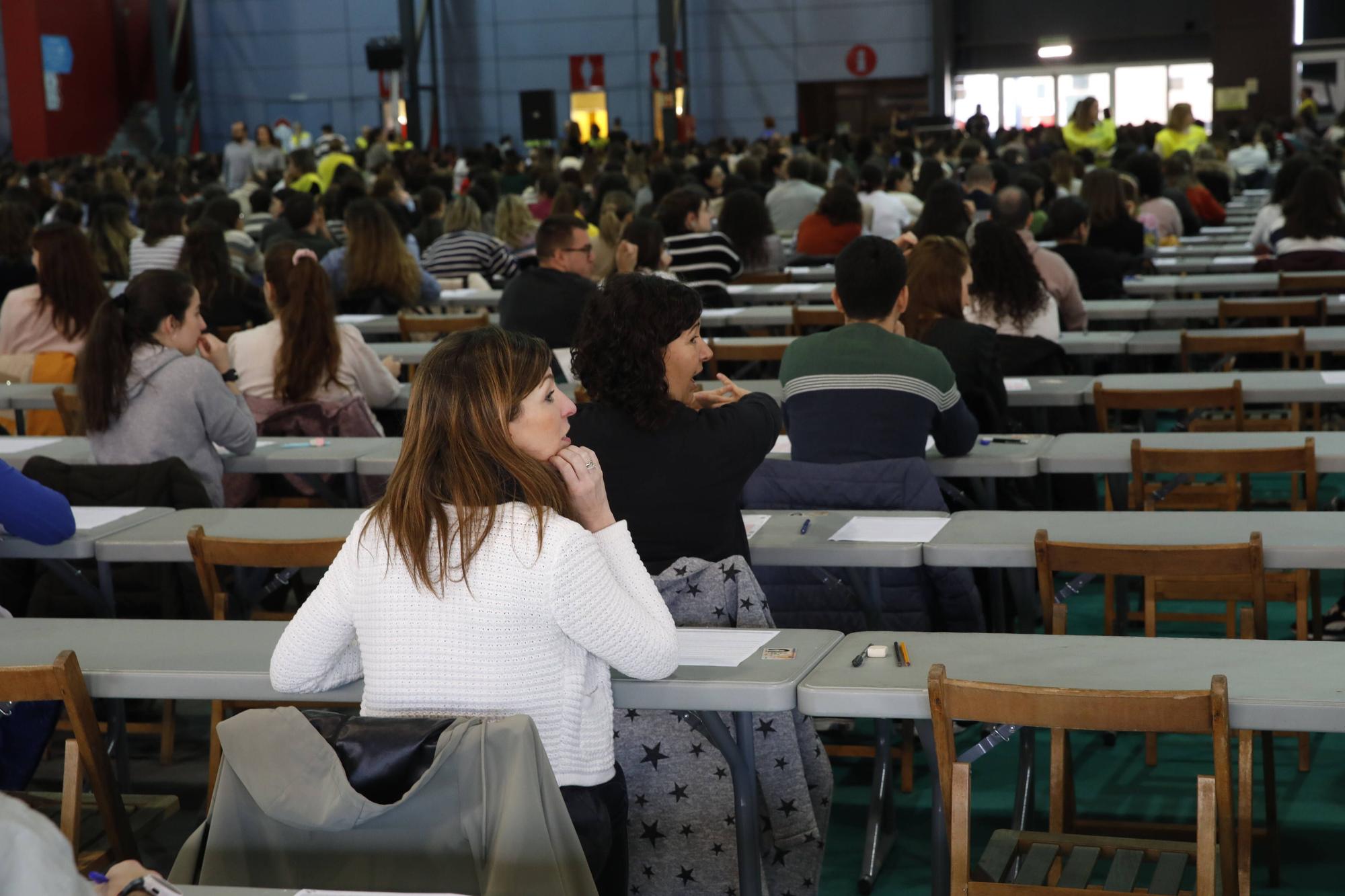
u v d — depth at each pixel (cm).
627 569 217
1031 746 292
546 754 197
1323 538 295
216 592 314
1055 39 2203
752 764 242
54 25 2148
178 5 2352
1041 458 388
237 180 1866
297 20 2359
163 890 151
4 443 452
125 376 396
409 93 2183
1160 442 400
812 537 314
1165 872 221
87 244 537
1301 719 208
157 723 390
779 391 523
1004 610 402
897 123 1956
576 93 2314
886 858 314
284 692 225
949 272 450
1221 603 475
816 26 2262
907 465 342
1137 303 664
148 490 378
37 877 110
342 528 344
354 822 185
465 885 187
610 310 265
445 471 206
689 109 2303
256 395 481
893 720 371
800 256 938
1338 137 1538
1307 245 750
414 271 738
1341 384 455
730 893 251
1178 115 1457
